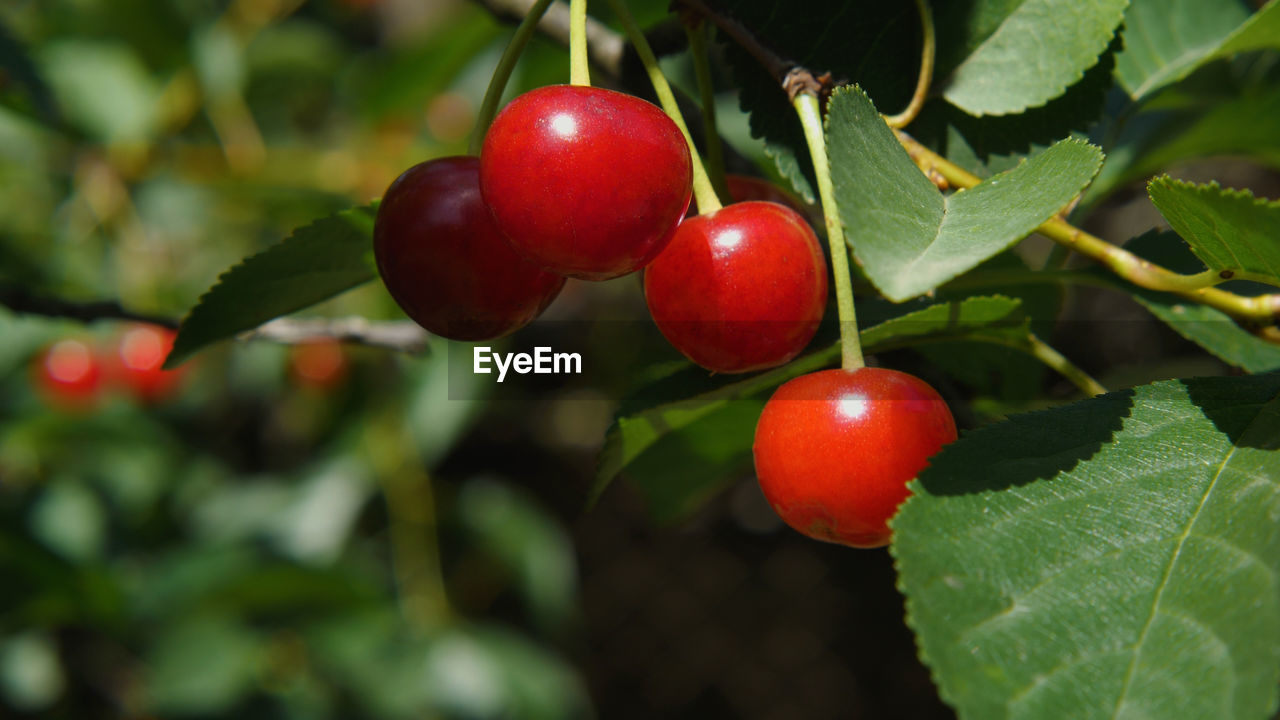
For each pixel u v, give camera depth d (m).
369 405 0.59
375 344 0.29
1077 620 0.20
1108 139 0.28
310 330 0.29
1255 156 0.30
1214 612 0.19
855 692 0.89
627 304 0.82
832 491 0.21
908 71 0.24
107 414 0.56
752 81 0.24
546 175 0.21
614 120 0.21
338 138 0.62
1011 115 0.24
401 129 0.55
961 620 0.19
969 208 0.20
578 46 0.21
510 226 0.21
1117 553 0.20
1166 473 0.20
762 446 0.22
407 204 0.22
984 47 0.23
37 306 0.27
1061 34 0.23
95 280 0.51
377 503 0.68
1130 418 0.21
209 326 0.24
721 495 0.98
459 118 0.58
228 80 0.50
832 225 0.22
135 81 0.49
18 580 0.46
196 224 0.59
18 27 0.44
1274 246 0.21
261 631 0.52
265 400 0.72
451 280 0.22
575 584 0.96
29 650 0.53
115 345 0.52
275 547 0.56
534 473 0.99
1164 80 0.28
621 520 0.99
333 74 0.62
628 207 0.21
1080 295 0.66
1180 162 0.30
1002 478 0.20
